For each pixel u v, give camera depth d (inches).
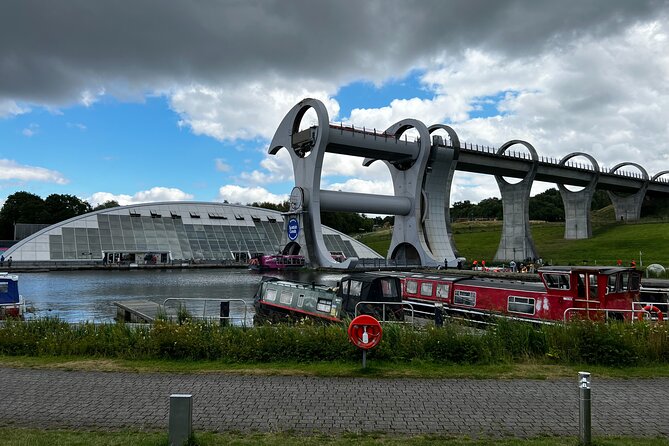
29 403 374.3
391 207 2546.8
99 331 583.8
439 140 2591.0
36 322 606.5
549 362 504.4
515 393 403.9
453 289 1011.9
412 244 2591.0
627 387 423.2
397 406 369.7
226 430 317.7
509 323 567.5
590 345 502.3
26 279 2086.6
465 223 5861.2
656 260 2534.5
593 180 3690.9
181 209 3390.7
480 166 2861.7
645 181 4352.9
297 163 2429.9
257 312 978.1
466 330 554.3
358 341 467.8
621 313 773.3
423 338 516.1
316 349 502.3
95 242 2910.9
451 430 323.0
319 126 2265.0
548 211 6481.3
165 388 411.5
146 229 3129.9
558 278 825.5
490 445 294.5
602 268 805.9
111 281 2001.7
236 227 3440.0
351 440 300.0
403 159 2618.1
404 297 1111.0
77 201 5595.5
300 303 879.7
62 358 516.7
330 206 2410.2
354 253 3275.1
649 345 510.3
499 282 979.9
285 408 363.3
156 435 304.5
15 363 493.4
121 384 422.9
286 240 2491.4
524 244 3041.3
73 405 369.7
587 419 294.8
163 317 720.3
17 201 5059.1
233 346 506.9
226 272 2522.1
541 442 298.8
